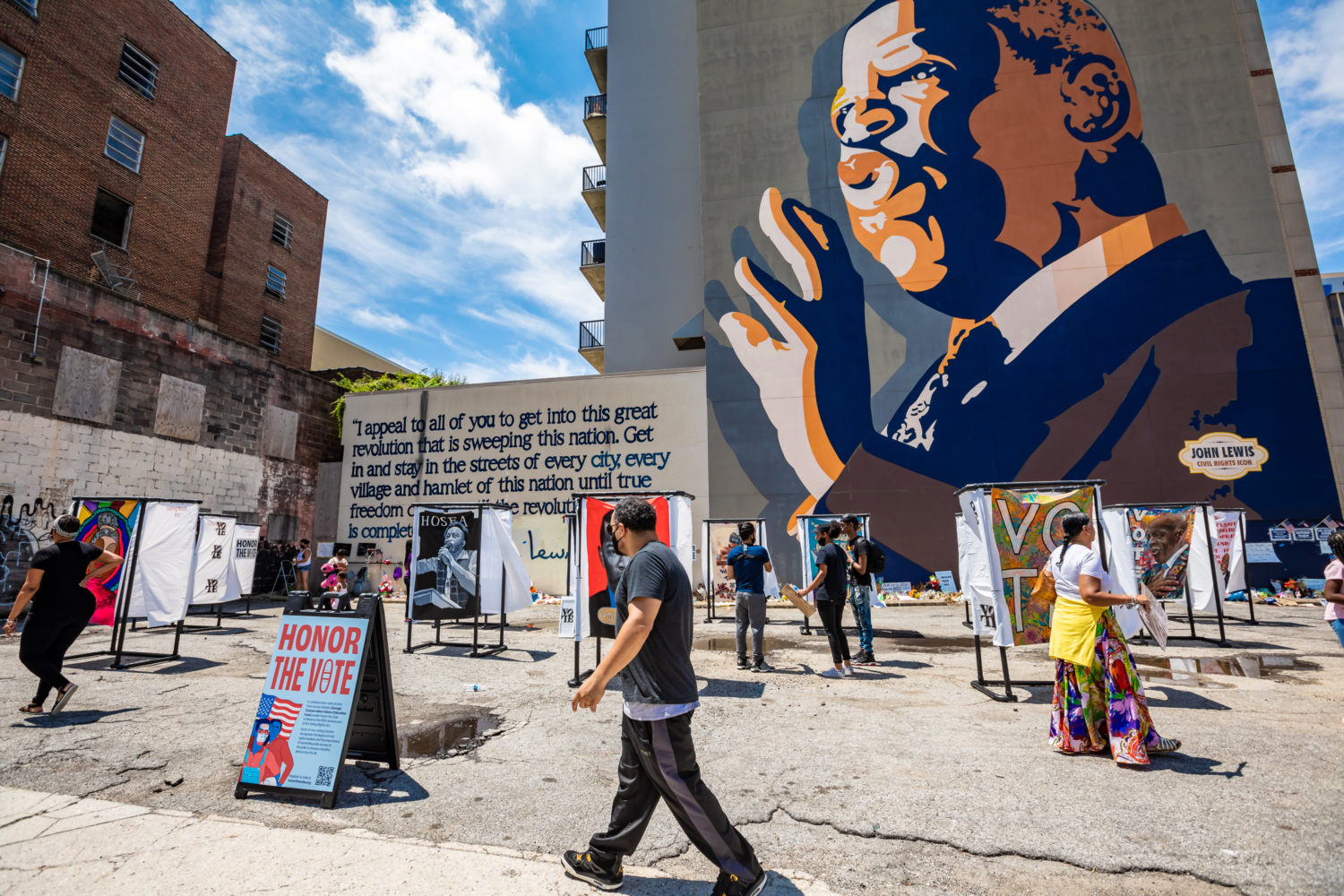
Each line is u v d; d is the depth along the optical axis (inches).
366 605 165.0
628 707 107.3
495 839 130.2
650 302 941.8
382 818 140.6
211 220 934.4
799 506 702.5
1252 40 716.7
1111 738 172.2
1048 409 673.0
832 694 257.8
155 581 325.7
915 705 238.2
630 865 119.9
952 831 131.4
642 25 1027.9
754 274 761.0
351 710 155.3
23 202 694.5
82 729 206.2
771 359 740.0
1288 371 642.2
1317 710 224.4
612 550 129.3
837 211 757.3
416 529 366.9
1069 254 698.8
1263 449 631.8
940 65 763.4
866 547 326.3
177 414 641.0
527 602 380.2
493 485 786.2
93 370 565.9
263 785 151.9
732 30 828.0
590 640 408.5
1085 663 177.6
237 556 535.5
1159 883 109.7
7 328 506.6
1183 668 302.2
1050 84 737.0
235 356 712.4
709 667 316.5
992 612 251.1
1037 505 256.1
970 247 719.1
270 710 158.4
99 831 131.6
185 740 195.9
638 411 767.1
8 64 688.4
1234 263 671.1
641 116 996.6
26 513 511.5
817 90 790.5
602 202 1055.6
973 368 695.1
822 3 810.8
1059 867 115.9
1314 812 136.1
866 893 107.9
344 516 812.6
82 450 553.9
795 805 146.8
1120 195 701.9
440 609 358.9
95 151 773.9
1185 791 149.6
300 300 1121.4
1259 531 620.1
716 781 162.1
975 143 739.4
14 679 276.8
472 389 809.5
